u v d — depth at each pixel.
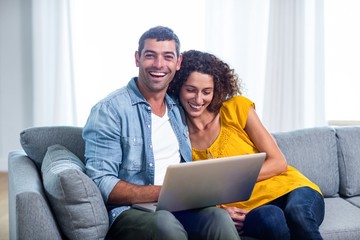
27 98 4.62
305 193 1.88
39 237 1.49
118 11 4.36
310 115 4.46
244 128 2.07
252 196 1.94
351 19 4.33
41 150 2.12
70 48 4.36
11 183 2.01
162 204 1.61
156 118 1.92
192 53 2.04
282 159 2.02
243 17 4.34
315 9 4.32
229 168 1.64
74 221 1.54
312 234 1.70
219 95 2.03
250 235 1.80
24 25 4.52
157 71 1.84
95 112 1.80
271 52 4.39
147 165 1.83
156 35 1.85
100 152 1.76
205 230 1.59
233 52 4.38
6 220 3.11
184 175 1.54
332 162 2.43
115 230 1.65
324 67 4.36
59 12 4.31
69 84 4.42
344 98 4.42
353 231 1.94
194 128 2.06
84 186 1.55
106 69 4.41
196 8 4.38
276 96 4.44
